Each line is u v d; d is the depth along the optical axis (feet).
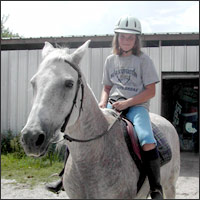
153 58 28.78
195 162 29.32
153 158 8.55
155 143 8.75
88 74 29.60
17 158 26.48
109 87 10.39
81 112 7.44
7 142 29.60
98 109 8.11
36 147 6.09
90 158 7.67
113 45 10.01
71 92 6.88
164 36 27.99
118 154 8.07
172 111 39.24
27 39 29.71
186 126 37.88
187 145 37.68
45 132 6.23
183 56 28.35
